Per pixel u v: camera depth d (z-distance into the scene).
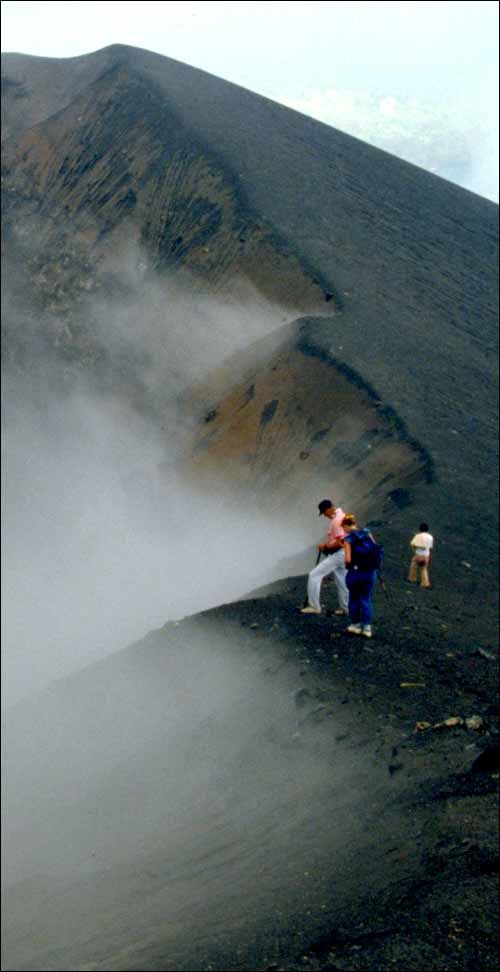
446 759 10.41
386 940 6.80
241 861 9.09
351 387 42.78
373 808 9.52
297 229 62.47
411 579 24.23
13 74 95.19
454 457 37.22
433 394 43.62
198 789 11.53
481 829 8.44
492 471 36.44
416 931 6.91
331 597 18.50
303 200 67.62
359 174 78.25
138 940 7.79
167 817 11.17
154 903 8.73
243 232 62.34
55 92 91.56
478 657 15.44
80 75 91.25
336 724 11.94
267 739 12.07
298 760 11.31
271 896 8.05
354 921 7.23
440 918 7.06
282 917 7.57
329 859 8.60
